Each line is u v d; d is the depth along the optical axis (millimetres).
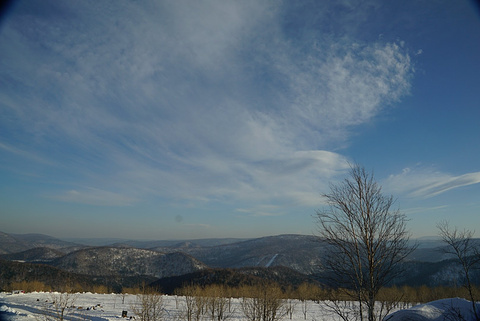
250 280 103562
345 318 13617
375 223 13500
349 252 13461
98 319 40469
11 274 103562
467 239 21500
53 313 31672
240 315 53062
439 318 16391
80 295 80000
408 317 16609
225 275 109062
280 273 120562
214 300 45469
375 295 12734
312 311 62719
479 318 16281
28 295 67875
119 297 76875
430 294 61031
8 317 33719
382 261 12875
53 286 99625
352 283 13125
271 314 39625
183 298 76875
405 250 12812
